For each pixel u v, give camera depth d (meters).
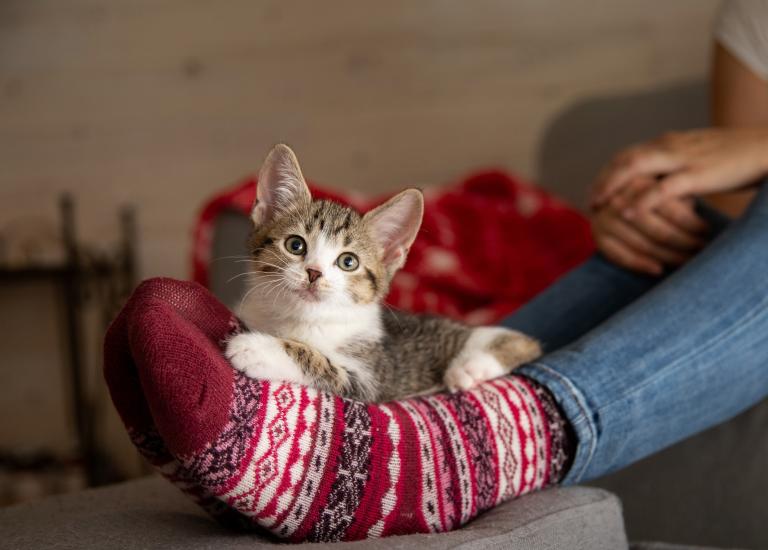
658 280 1.78
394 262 1.64
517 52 3.66
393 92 3.78
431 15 3.71
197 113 3.89
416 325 1.65
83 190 3.96
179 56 3.86
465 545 0.99
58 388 3.94
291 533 1.03
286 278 1.50
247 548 0.98
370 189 3.84
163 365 0.92
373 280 1.58
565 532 1.11
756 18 2.28
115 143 3.93
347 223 1.57
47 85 3.90
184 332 0.96
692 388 1.32
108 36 3.87
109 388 1.03
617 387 1.26
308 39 3.80
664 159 1.83
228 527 1.14
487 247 2.89
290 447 1.00
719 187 1.77
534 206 3.12
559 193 3.65
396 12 3.72
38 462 3.76
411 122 3.79
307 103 3.84
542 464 1.22
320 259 1.50
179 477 1.08
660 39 3.51
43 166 3.95
